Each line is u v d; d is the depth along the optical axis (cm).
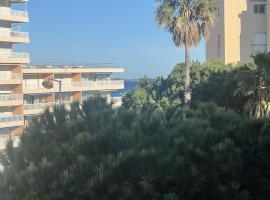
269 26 5812
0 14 6200
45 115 902
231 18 6038
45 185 794
